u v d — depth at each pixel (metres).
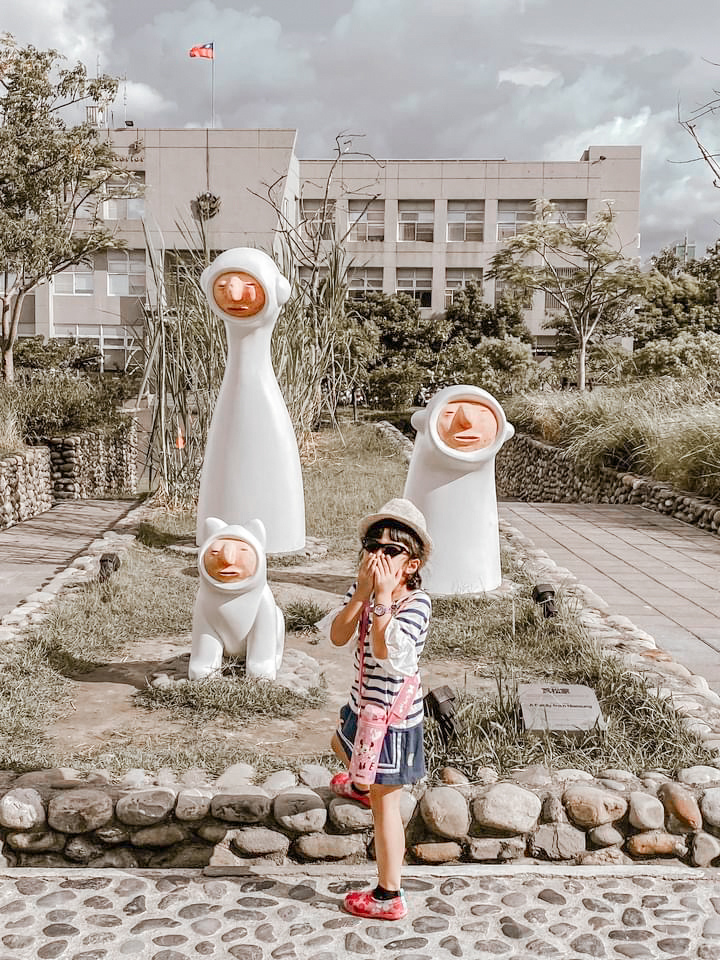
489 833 3.80
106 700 5.20
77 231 29.39
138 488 22.98
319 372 14.79
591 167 40.09
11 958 3.09
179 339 12.06
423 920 3.35
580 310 30.42
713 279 36.50
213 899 3.48
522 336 38.16
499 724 4.48
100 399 20.31
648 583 8.59
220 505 8.50
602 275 28.59
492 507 7.54
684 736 4.46
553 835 3.79
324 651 6.26
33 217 24.06
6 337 24.06
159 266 12.49
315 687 5.37
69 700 5.18
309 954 3.14
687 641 6.69
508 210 40.72
